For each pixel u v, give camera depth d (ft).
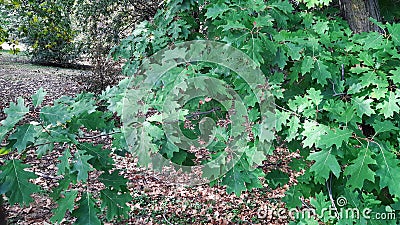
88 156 4.35
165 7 9.75
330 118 6.16
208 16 6.53
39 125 4.46
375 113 6.27
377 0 8.02
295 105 6.29
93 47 28.86
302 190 7.65
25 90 37.37
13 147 4.29
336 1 8.74
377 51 6.42
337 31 7.55
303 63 6.28
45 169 17.80
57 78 43.68
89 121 4.90
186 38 8.43
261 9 6.45
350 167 5.40
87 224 4.25
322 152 5.54
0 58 55.01
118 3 26.63
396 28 6.27
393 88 6.32
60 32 16.43
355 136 5.60
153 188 18.25
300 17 7.59
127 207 4.72
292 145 7.79
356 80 6.53
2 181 3.98
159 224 15.19
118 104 5.68
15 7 13.91
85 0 27.43
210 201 17.35
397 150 6.31
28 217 14.30
